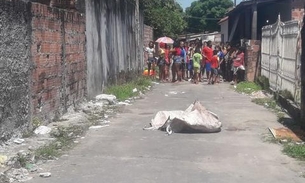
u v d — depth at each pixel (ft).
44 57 31.37
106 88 50.96
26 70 28.17
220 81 73.61
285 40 43.19
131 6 69.72
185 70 76.79
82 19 41.45
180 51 72.49
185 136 29.35
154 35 117.50
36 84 29.94
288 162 23.13
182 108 42.32
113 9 55.77
